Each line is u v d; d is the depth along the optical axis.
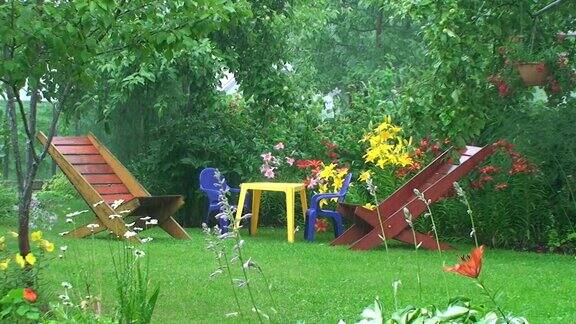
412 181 11.30
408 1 10.17
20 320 5.41
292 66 23.95
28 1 5.89
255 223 13.13
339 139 14.67
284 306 6.83
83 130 16.55
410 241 11.10
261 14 14.12
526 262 9.98
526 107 12.18
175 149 14.62
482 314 4.02
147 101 14.74
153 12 6.27
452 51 10.05
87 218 14.64
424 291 7.50
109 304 6.66
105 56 7.06
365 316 3.98
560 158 11.70
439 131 10.58
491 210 11.80
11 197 13.77
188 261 9.40
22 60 5.75
